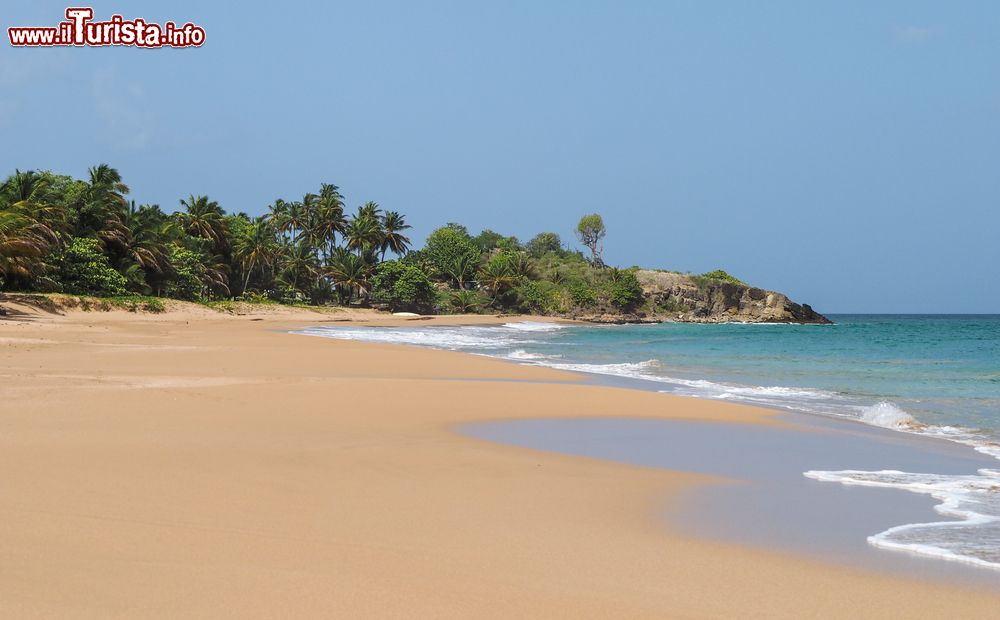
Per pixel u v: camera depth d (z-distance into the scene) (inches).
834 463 429.1
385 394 669.3
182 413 518.3
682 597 208.5
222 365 936.9
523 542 255.4
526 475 369.1
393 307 4252.0
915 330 3629.4
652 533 275.1
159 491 300.5
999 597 215.8
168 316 2596.0
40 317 2044.8
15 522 247.3
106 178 2955.2
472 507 301.6
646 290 5329.7
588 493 335.3
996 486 366.3
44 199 2559.1
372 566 221.9
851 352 1620.3
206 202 3604.8
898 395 794.8
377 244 4537.4
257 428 473.4
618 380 911.7
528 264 5196.9
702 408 639.8
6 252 2078.0
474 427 526.3
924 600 212.5
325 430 480.1
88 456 360.8
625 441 487.8
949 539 274.2
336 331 2322.8
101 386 636.7
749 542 266.8
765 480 376.5
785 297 5506.9
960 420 617.3
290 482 330.3
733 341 2194.9
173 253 3125.0
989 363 1282.0
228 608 184.7
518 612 191.6
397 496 314.8
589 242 6609.3
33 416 476.7
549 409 620.7
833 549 260.2
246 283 3791.8
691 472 393.4
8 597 184.1
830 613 201.3
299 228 4480.8
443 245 5113.2
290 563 220.5
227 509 279.1
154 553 222.8
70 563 210.5
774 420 589.0
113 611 179.3
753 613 199.0
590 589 211.6
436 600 197.0
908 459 445.1
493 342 1909.4
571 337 2412.6
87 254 2559.1
